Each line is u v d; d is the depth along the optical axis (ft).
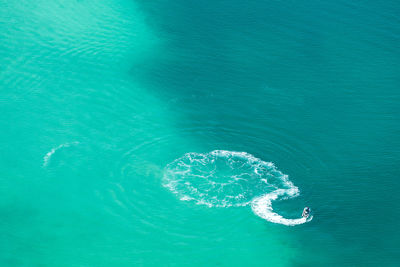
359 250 243.40
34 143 291.58
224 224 254.27
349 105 324.39
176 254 240.32
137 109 318.86
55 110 314.35
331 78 344.49
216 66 354.74
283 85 339.16
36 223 250.57
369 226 253.44
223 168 282.36
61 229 248.73
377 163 286.05
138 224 252.83
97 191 267.39
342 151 293.43
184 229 251.60
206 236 248.93
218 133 304.09
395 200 265.95
